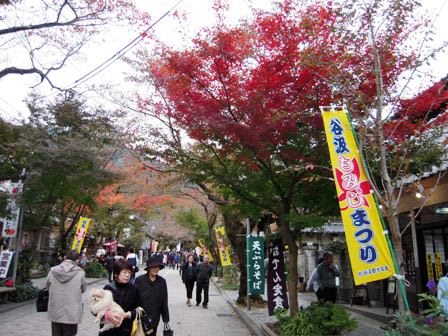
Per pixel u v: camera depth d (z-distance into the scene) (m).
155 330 5.97
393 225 5.58
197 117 8.35
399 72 7.02
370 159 7.25
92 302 4.71
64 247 23.31
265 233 14.81
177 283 28.81
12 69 11.89
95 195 18.08
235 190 9.78
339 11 6.84
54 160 13.63
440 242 11.30
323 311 8.52
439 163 7.76
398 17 6.66
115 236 39.50
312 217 8.48
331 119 6.28
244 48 8.34
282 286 11.02
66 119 14.86
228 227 16.53
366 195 5.88
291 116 7.27
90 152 14.36
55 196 15.83
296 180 8.98
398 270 5.48
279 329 9.12
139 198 28.14
